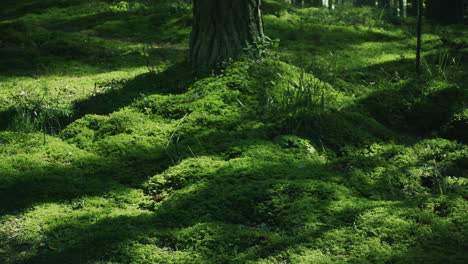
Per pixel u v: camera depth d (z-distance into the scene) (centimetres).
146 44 1209
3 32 1205
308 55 1030
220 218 406
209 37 739
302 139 548
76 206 434
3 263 345
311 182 446
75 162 519
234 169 473
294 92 654
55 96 754
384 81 819
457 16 1595
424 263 317
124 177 496
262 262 337
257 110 612
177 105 645
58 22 1476
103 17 1516
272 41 732
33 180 468
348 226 379
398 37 1312
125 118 618
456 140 628
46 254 357
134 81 777
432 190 476
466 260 317
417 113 692
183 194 442
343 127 591
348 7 1803
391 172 502
